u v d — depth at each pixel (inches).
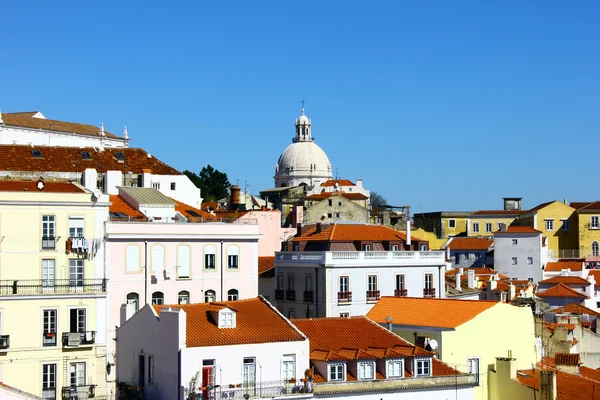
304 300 3782.0
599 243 6501.0
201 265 3447.3
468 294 4220.0
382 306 3090.6
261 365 2497.5
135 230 3284.9
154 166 5000.0
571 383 2940.5
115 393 2874.0
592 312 4281.5
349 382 2549.2
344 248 3892.7
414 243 4173.2
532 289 4785.9
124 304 2952.8
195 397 2381.9
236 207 6077.8
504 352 2883.9
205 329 2516.0
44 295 3019.2
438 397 2657.5
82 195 3164.4
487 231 7273.6
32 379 2974.9
